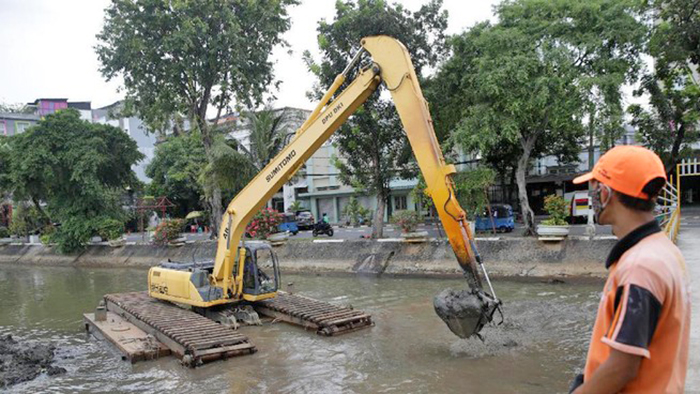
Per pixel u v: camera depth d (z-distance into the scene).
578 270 15.30
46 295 20.45
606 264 2.11
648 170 1.94
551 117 17.94
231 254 12.26
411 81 8.91
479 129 17.70
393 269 19.12
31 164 28.23
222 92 26.77
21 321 15.53
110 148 32.12
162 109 25.58
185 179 43.88
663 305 1.81
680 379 1.88
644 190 1.94
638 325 1.75
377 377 8.37
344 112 9.95
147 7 23.95
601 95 16.19
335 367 9.03
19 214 38.22
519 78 16.31
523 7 17.95
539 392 7.34
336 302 15.05
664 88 24.31
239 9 25.75
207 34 24.62
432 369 8.52
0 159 31.12
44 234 35.38
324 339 10.90
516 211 36.09
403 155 21.53
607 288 2.03
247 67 25.78
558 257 16.00
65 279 25.09
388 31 19.27
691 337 6.50
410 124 8.85
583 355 8.70
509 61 16.72
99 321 13.09
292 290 17.59
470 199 19.55
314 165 44.22
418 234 19.36
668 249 1.91
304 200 45.41
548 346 9.28
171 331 10.55
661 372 1.83
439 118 20.34
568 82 16.42
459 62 19.59
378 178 21.84
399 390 7.75
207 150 26.64
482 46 17.95
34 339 12.99
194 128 26.42
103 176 32.25
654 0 19.59
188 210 47.94
